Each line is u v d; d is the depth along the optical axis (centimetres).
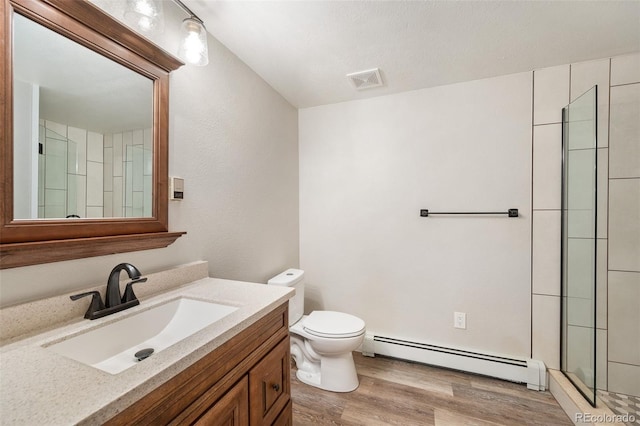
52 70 85
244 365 91
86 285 96
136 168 111
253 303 105
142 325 100
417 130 220
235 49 165
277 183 221
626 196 173
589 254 161
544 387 181
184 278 130
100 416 49
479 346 205
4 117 74
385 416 158
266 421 102
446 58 175
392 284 229
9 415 47
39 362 64
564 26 145
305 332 182
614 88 174
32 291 83
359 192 239
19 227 77
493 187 201
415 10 133
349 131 241
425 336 219
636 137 171
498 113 199
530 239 193
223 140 160
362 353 228
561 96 185
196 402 71
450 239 212
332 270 248
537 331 191
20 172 78
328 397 174
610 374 175
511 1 127
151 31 107
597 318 177
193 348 70
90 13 92
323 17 137
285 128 235
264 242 203
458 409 163
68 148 90
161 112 120
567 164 181
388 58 175
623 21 140
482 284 204
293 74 194
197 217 142
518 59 177
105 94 100
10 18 76
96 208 98
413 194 222
